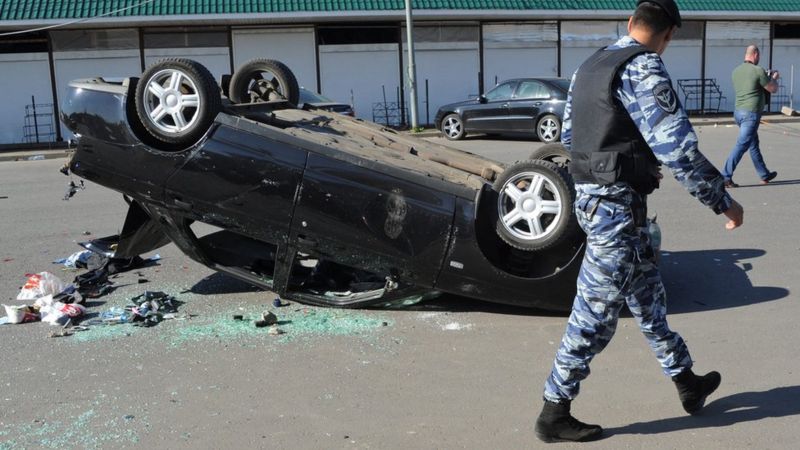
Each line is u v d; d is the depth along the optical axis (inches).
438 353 195.3
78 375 183.9
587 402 165.5
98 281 263.1
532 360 190.1
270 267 249.3
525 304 215.2
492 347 199.0
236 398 170.1
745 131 423.8
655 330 146.5
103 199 453.7
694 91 1088.8
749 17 1040.2
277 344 203.2
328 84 973.2
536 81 757.9
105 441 151.0
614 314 139.9
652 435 149.7
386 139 251.3
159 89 212.1
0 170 648.4
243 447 147.8
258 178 214.1
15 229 365.1
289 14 887.7
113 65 910.4
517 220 207.0
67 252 316.2
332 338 207.0
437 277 214.2
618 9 990.4
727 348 195.0
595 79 134.6
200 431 154.7
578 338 140.3
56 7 852.6
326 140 222.8
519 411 162.1
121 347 202.1
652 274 142.2
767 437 147.6
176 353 197.5
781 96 1120.8
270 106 264.8
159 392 173.6
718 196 130.9
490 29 1005.8
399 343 202.7
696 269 270.7
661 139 128.2
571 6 979.3
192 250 235.1
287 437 151.8
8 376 183.6
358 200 211.6
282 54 954.1
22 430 155.9
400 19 939.3
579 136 137.5
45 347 202.7
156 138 216.4
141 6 859.4
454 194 209.0
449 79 1006.4
